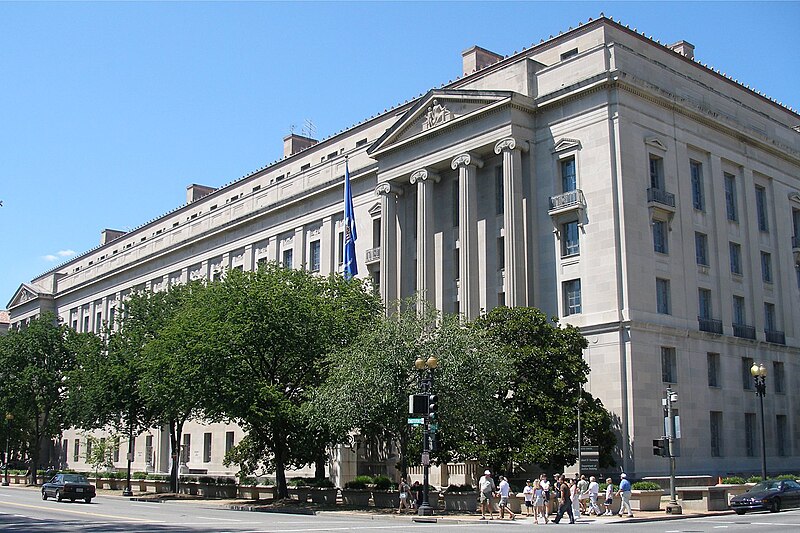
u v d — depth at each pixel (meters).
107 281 108.12
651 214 49.56
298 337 46.19
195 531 27.23
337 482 58.75
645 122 50.75
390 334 40.62
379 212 64.44
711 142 55.44
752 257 56.72
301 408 43.41
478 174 56.19
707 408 49.84
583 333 48.25
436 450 39.03
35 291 123.56
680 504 39.66
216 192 92.25
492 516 35.88
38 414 86.31
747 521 32.12
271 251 77.50
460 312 53.25
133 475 78.38
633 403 45.47
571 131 51.22
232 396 44.84
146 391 54.09
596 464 39.81
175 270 92.56
